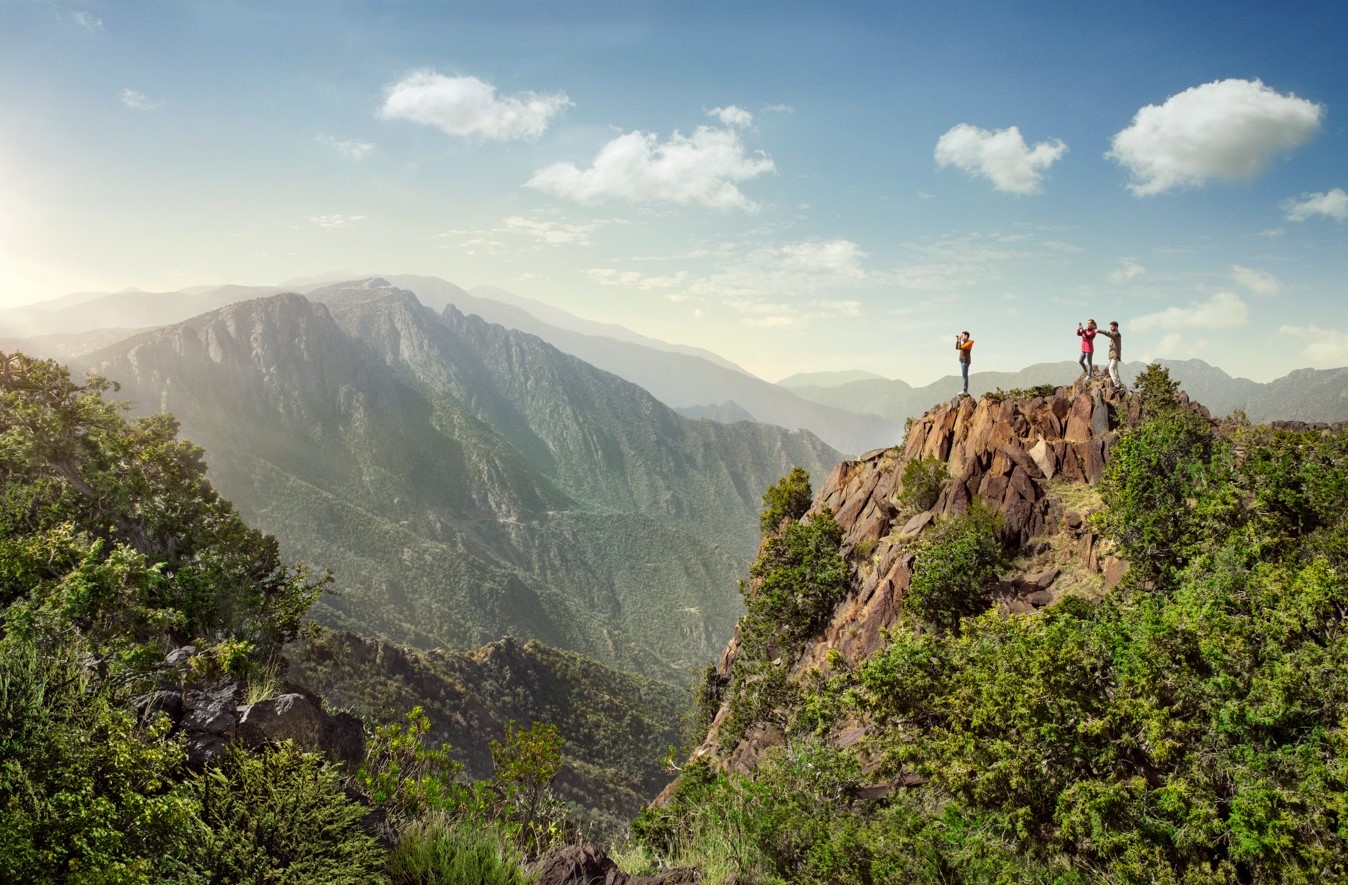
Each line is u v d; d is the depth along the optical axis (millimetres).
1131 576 20625
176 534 28250
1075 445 30891
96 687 6223
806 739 13859
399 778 7859
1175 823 9008
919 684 13414
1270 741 9406
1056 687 10781
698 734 43000
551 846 8031
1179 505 20938
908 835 8750
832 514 39781
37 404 30906
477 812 7801
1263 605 12000
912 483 34344
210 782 6004
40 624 8164
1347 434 19656
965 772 10352
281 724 7582
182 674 8180
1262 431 22250
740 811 9258
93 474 27203
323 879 5699
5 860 4648
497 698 139500
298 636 26719
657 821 10211
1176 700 10367
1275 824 8266
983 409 35875
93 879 4828
